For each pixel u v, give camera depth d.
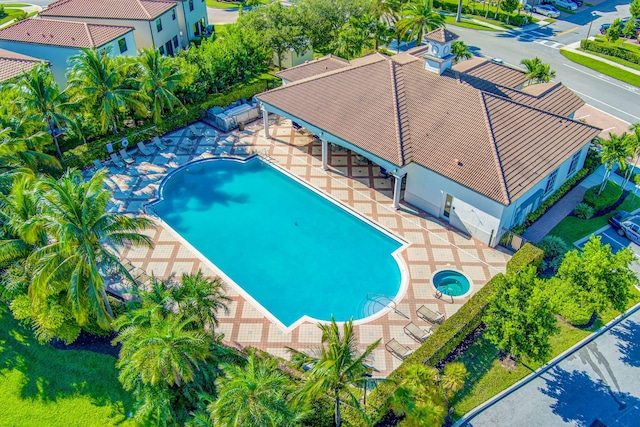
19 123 38.16
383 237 37.41
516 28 72.50
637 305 32.00
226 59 53.31
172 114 49.38
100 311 27.73
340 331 30.20
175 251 36.09
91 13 59.62
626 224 36.66
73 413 26.88
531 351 26.08
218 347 26.70
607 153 38.06
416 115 39.28
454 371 26.20
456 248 35.91
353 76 42.84
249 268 35.00
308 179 42.59
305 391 21.69
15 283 29.50
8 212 29.52
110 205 40.31
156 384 24.47
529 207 37.31
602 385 27.78
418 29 59.28
